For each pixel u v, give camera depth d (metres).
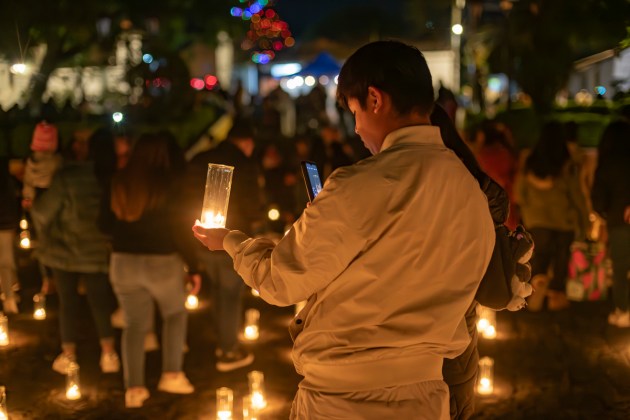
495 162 8.16
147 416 5.68
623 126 7.28
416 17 25.98
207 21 22.67
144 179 5.36
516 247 2.97
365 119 2.49
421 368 2.40
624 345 7.16
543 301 8.80
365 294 2.34
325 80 32.47
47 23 15.15
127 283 5.51
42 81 16.27
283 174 12.77
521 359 6.88
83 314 8.36
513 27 14.73
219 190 2.75
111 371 6.57
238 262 2.52
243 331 7.90
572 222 8.23
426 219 2.33
